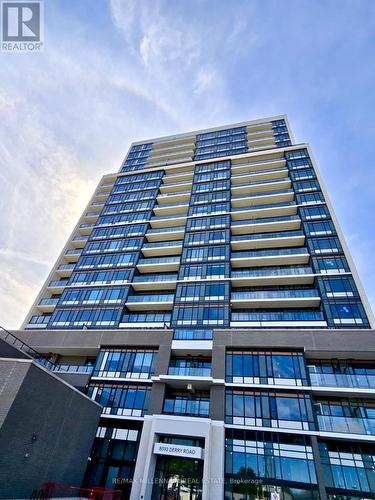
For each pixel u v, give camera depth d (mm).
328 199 36844
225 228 37594
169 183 48781
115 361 27734
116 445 23328
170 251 38375
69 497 18703
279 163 44281
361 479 18922
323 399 22812
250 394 22844
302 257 32312
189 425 21594
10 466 14648
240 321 28875
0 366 16531
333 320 26484
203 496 18562
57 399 18469
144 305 33031
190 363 26922
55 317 34156
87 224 48062
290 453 19719
